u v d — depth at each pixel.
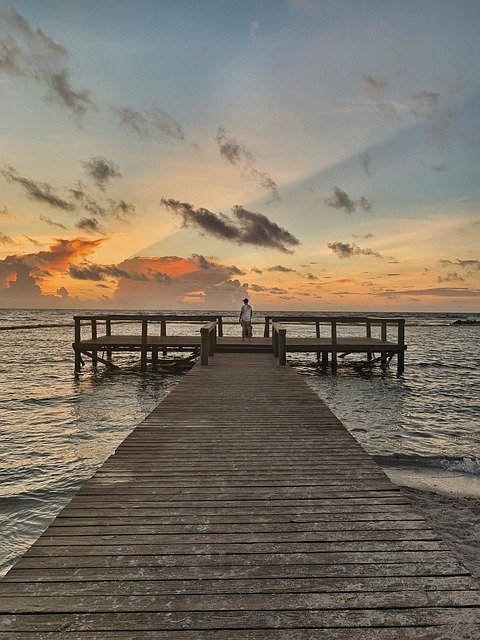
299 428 5.82
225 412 6.67
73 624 2.14
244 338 17.55
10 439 8.87
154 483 3.97
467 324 79.62
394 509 3.46
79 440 8.81
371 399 13.55
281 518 3.29
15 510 5.66
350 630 2.11
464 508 5.47
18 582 2.47
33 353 27.02
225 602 2.31
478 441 8.80
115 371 18.88
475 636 2.07
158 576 2.54
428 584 2.47
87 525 3.16
